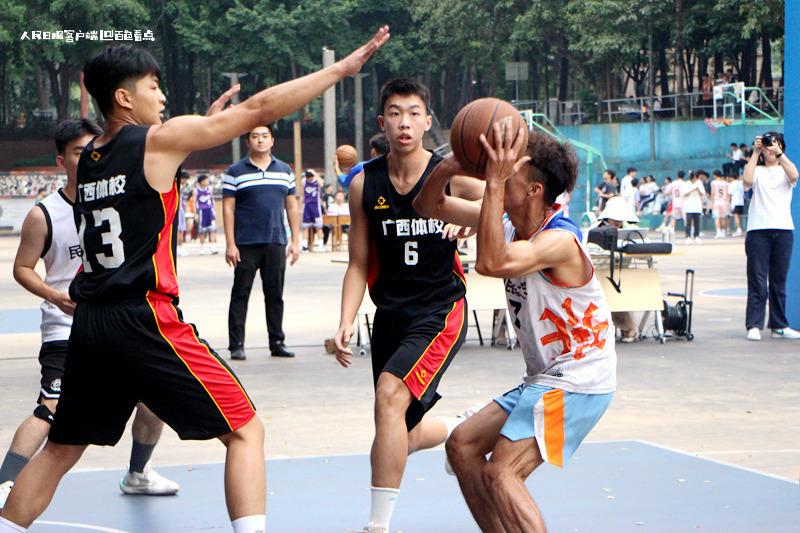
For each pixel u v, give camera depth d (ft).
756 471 24.06
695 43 164.25
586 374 15.78
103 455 26.53
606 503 21.59
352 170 25.45
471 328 49.93
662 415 30.58
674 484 22.95
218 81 211.61
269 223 40.93
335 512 21.08
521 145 14.88
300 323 51.57
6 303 64.69
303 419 30.40
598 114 169.68
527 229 15.88
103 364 16.26
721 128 142.61
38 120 215.51
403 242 20.39
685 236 124.57
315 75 16.06
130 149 16.08
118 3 179.63
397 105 20.30
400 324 20.58
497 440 16.25
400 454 19.31
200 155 211.00
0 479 20.70
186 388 16.17
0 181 169.07
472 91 212.02
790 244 44.98
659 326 44.32
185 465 25.16
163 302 16.26
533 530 15.38
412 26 191.83
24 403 33.47
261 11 193.16
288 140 217.56
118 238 16.08
